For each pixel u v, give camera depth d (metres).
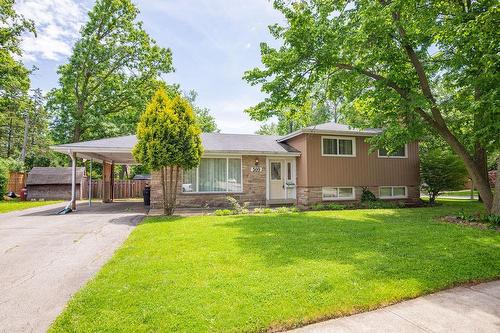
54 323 3.21
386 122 12.23
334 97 13.24
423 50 11.24
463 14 8.77
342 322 3.33
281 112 13.30
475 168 10.27
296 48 10.56
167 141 11.11
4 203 17.83
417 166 17.33
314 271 4.61
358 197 16.12
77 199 22.72
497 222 8.66
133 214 12.05
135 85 27.12
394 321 3.35
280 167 16.58
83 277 4.73
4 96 26.38
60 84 26.89
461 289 4.29
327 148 15.79
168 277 4.39
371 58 10.74
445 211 12.44
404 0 9.05
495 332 3.09
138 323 3.16
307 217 10.61
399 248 6.06
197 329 3.05
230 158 15.30
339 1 10.92
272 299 3.68
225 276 4.42
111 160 19.73
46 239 7.34
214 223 9.21
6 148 37.19
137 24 26.66
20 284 4.45
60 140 28.08
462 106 10.36
